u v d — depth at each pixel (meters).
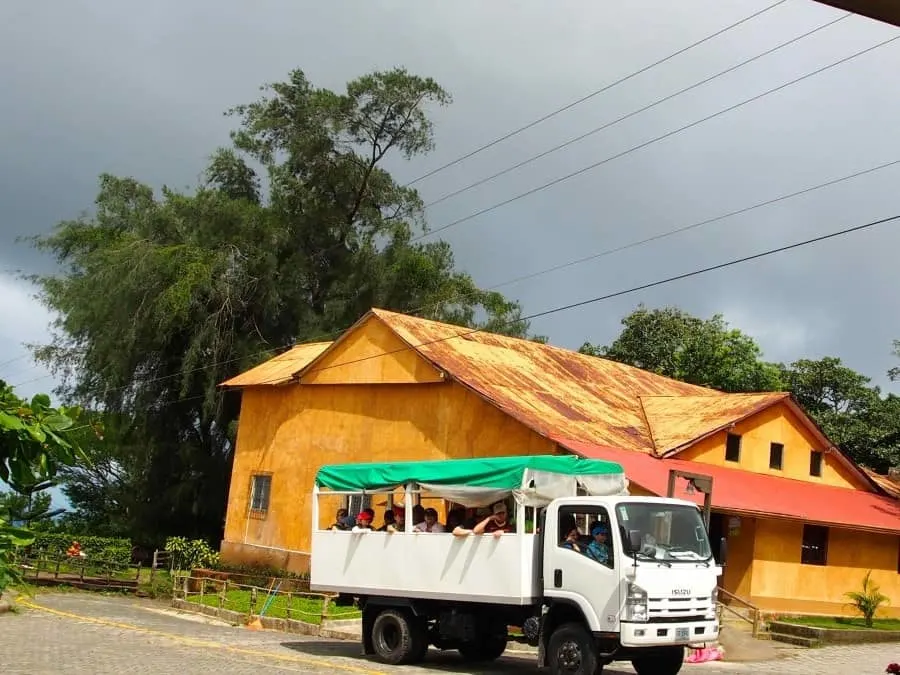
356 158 49.50
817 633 21.03
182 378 40.09
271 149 48.53
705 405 28.64
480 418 25.20
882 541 28.45
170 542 33.94
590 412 27.09
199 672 13.64
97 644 16.83
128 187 45.59
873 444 43.00
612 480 16.05
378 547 16.55
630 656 13.66
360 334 28.98
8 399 4.86
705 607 13.84
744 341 49.47
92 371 40.22
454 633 15.53
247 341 41.94
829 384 47.31
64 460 4.97
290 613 23.50
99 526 46.16
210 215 42.09
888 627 24.53
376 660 16.62
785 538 25.52
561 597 13.88
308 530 29.33
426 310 47.00
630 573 13.16
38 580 32.31
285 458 30.73
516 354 30.69
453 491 15.64
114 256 39.53
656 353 49.44
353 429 28.62
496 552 14.68
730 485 24.81
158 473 41.31
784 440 28.69
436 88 47.91
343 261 48.31
